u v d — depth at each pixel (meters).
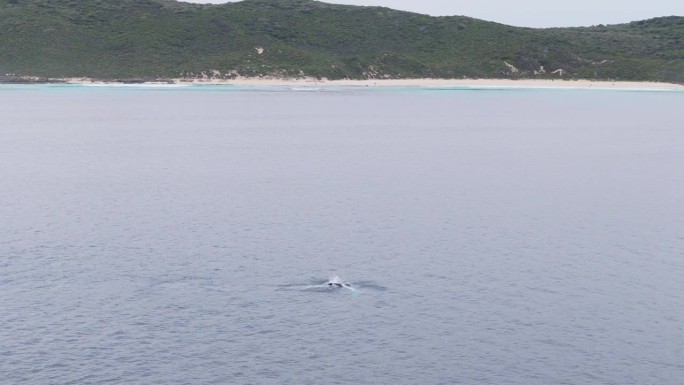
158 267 45.19
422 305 39.59
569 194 68.50
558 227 55.94
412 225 55.91
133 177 75.56
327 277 43.66
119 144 102.19
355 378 32.00
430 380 31.95
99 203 62.69
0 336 35.34
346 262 46.53
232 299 40.09
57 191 67.88
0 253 47.81
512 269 45.69
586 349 34.91
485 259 47.56
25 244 49.94
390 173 79.19
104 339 35.19
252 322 37.19
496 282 43.28
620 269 45.94
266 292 41.16
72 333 35.78
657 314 38.88
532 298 40.88
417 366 33.06
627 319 38.22
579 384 31.88
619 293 41.81
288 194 66.88
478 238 52.50
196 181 73.31
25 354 33.66
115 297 40.25
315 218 57.75
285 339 35.38
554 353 34.47
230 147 99.50
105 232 53.12
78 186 70.44
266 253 48.22
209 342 35.00
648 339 35.97
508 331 36.59
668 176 79.25
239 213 59.22
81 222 56.03
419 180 75.06
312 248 49.44
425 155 93.81
